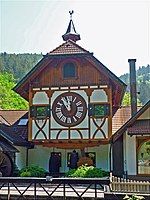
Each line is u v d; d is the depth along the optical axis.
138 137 20.67
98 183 13.77
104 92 22.81
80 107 22.91
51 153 24.19
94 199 14.02
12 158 22.36
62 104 23.06
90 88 23.00
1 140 22.78
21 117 28.00
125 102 49.56
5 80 62.34
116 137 20.75
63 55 23.16
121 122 23.91
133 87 24.62
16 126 26.34
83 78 23.19
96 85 22.97
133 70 24.94
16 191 15.74
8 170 22.02
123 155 22.06
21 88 23.62
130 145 20.77
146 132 19.66
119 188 15.36
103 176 19.62
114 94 24.05
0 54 89.62
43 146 23.17
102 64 22.84
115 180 16.02
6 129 24.06
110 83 22.88
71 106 22.95
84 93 23.02
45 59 23.31
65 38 27.09
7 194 14.48
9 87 60.00
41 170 21.47
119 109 25.95
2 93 56.69
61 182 14.02
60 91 23.28
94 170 19.83
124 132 20.97
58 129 22.84
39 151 24.42
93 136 22.44
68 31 27.44
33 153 24.48
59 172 23.73
